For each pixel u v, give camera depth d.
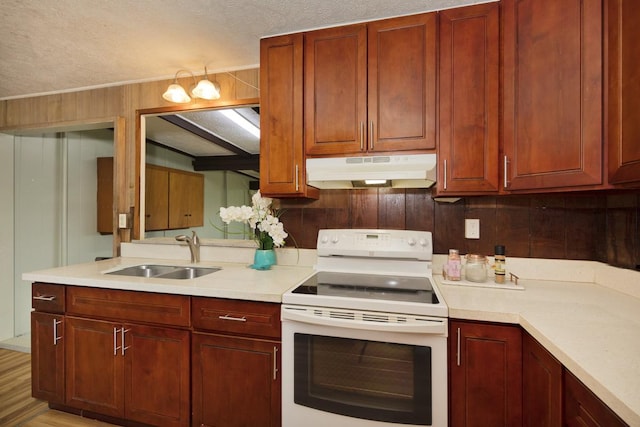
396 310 1.22
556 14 1.25
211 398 1.47
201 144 2.33
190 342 1.50
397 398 1.22
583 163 1.19
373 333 1.23
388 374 1.23
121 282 1.57
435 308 1.19
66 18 1.58
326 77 1.63
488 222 1.71
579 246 1.60
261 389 1.40
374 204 1.87
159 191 2.38
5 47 1.86
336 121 1.61
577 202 1.60
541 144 1.29
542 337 0.95
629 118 1.03
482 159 1.44
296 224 2.00
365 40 1.58
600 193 1.38
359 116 1.58
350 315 1.25
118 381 1.61
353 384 1.26
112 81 2.32
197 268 1.99
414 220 1.81
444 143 1.48
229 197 2.28
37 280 1.73
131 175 2.34
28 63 2.05
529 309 1.17
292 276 1.70
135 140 2.32
